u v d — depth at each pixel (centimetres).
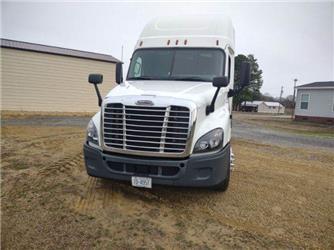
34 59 1662
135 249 282
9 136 891
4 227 316
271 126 1912
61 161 602
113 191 432
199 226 333
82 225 325
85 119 1552
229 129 418
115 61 2003
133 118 348
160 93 366
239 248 290
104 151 368
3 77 1569
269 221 353
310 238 316
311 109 2452
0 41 1709
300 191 473
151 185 349
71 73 1817
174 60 499
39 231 309
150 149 345
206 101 375
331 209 400
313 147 964
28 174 504
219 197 423
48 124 1249
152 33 548
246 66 475
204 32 523
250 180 518
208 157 341
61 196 407
